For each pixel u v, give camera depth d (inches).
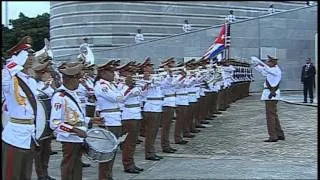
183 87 588.4
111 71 392.5
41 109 320.2
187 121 626.5
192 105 643.5
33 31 944.3
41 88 380.2
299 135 621.9
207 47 1326.3
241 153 520.7
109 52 1182.9
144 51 1267.2
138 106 434.0
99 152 331.9
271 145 559.5
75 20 976.9
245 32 1573.6
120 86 414.0
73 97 332.5
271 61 581.9
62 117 329.4
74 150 333.7
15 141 300.7
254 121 762.8
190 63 660.1
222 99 921.5
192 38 1336.1
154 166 454.0
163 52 1334.9
